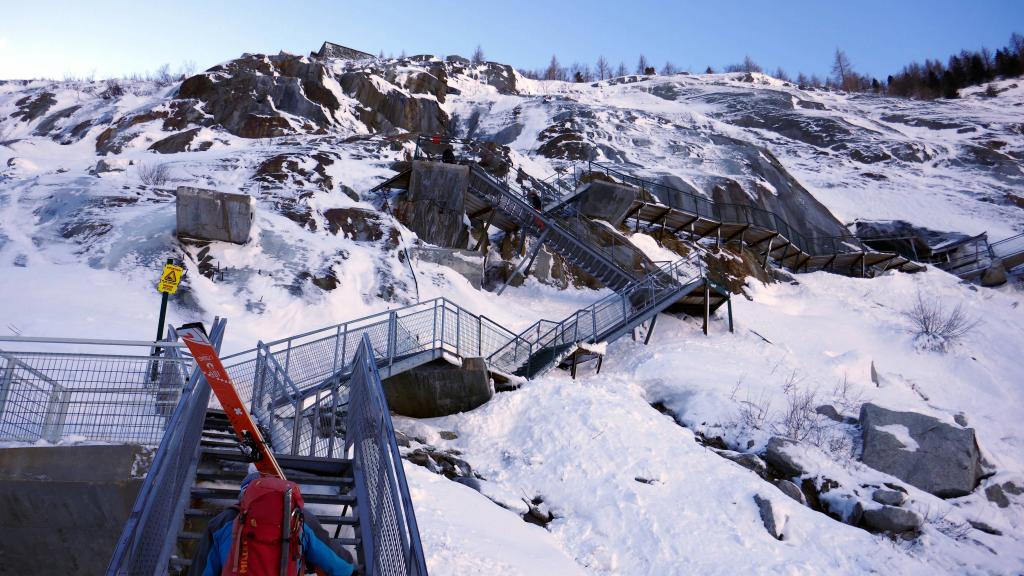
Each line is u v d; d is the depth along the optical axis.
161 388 7.36
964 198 47.56
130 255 17.94
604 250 25.47
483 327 17.30
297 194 25.08
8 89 51.53
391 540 4.70
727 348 20.53
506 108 57.81
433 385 14.46
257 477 3.52
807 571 10.44
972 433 14.32
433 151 34.56
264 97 42.09
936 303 28.09
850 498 12.68
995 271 33.78
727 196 38.25
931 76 107.44
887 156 56.72
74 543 6.92
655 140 48.66
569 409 14.17
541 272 25.97
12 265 17.08
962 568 11.41
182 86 42.66
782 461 13.64
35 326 13.65
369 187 27.92
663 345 20.59
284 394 10.11
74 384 7.89
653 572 10.17
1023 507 13.74
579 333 19.59
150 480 4.70
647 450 13.05
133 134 37.12
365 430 6.43
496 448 13.35
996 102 81.62
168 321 15.62
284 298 18.14
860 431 15.20
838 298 28.53
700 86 79.81
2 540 6.89
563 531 10.84
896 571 10.90
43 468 6.72
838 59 125.31
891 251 39.78
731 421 15.33
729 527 11.29
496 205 26.12
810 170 53.06
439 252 22.75
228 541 3.25
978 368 23.30
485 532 9.28
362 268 20.36
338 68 59.00
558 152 45.97
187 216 18.69
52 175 23.91
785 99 70.81
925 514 12.73
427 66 69.12
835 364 19.89
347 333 12.95
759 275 29.02
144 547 4.50
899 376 21.16
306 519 3.50
